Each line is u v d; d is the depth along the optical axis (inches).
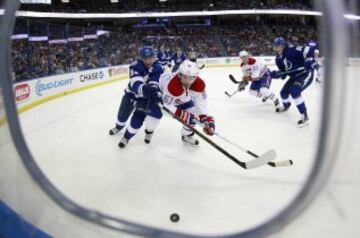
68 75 306.8
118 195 93.7
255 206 85.7
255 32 917.2
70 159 124.3
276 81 349.7
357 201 75.0
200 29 974.4
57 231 68.0
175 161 119.9
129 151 132.3
